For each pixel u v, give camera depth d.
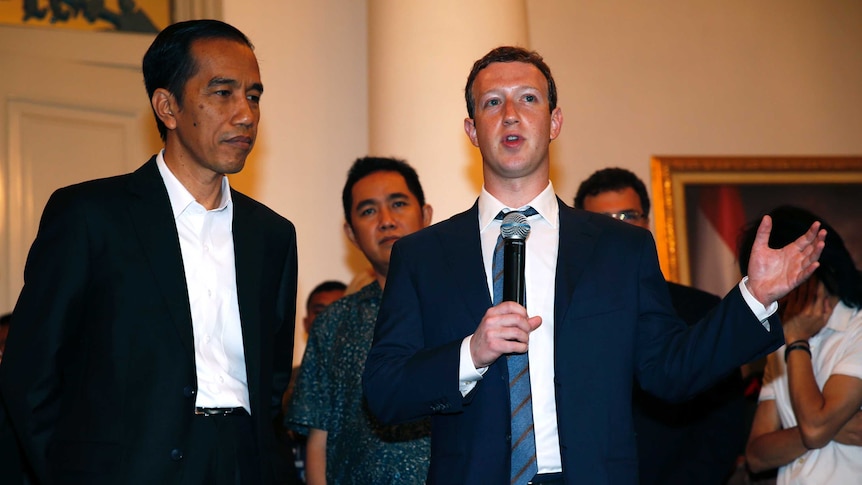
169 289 2.34
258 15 5.16
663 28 5.70
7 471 2.38
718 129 5.67
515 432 2.17
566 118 5.50
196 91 2.46
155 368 2.28
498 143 2.39
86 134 4.71
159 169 2.51
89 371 2.27
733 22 5.77
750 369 4.48
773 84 5.76
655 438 2.98
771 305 2.13
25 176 4.54
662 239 5.48
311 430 3.25
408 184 3.47
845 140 5.79
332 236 5.16
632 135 5.56
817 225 2.10
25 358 2.25
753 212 5.61
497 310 2.08
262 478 2.37
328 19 5.30
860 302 3.16
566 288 2.26
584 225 2.39
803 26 5.84
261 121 5.12
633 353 2.26
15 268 4.49
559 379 2.19
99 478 2.19
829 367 3.14
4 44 4.57
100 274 2.32
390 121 4.82
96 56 4.78
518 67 2.46
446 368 2.14
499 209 2.40
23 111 4.57
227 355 2.42
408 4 4.86
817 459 3.11
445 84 4.75
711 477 2.97
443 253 2.38
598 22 5.62
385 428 2.95
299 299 5.07
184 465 2.25
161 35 2.54
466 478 2.16
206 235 2.48
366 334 3.14
